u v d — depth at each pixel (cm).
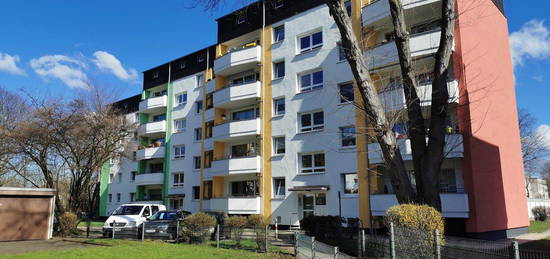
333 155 2284
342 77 2323
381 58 1931
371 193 2080
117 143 2741
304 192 2394
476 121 1906
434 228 884
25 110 2928
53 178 2503
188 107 3600
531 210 3203
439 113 1102
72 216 2069
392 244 933
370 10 2173
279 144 2598
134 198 4081
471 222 1770
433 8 1978
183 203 3431
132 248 1391
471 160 1811
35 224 1884
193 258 1180
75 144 2338
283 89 2616
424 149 1122
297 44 2614
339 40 2380
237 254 1265
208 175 3122
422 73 1823
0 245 1588
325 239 1470
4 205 1812
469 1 2034
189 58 3709
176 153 3662
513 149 2278
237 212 2625
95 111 2527
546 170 6244
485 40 2144
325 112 2367
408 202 1071
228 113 3089
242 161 2681
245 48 2850
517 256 622
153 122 3841
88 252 1290
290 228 2403
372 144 2067
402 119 1361
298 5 2642
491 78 2134
